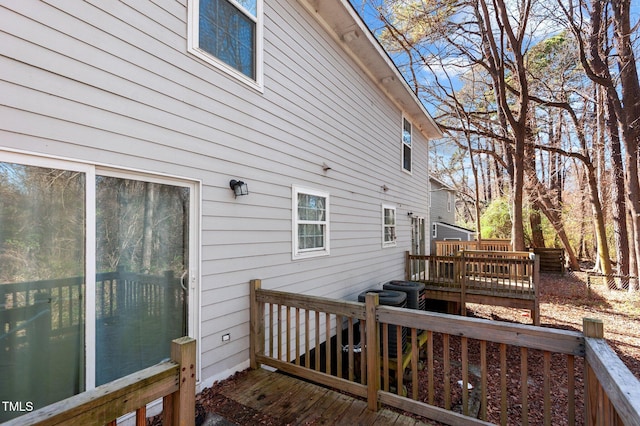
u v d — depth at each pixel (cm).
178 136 276
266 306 372
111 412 112
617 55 863
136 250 244
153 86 258
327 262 503
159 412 249
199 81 297
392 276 761
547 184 1648
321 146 496
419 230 1012
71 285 205
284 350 400
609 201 1302
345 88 572
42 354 192
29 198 190
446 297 732
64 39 206
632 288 854
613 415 141
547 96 1305
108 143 226
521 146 954
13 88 184
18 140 185
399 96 788
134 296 240
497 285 678
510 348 603
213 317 299
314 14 480
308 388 291
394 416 247
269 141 384
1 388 176
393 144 793
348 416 248
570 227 1508
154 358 251
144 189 252
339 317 283
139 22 250
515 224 971
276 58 402
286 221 410
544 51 1290
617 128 1007
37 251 192
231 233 325
